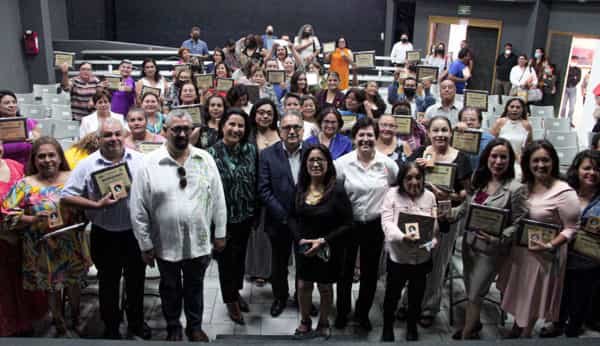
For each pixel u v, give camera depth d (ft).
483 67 44.98
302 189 11.25
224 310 13.08
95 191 10.44
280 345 5.86
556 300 11.08
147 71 22.74
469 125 14.96
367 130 11.55
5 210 10.28
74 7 48.03
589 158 11.02
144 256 10.39
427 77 22.57
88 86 21.68
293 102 16.39
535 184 10.96
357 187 11.68
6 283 10.96
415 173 11.00
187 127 9.92
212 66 34.73
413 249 11.10
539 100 37.55
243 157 11.83
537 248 10.47
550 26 40.47
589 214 11.02
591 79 35.22
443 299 13.96
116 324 11.18
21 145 13.50
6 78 35.14
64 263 10.88
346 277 12.15
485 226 10.74
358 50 51.93
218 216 10.87
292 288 14.20
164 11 50.65
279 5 50.80
